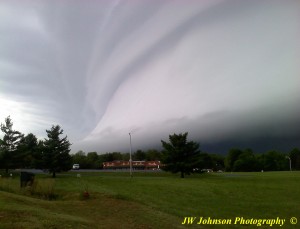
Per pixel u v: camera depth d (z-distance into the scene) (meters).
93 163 128.38
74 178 46.56
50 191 25.14
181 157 57.44
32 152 56.56
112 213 18.59
